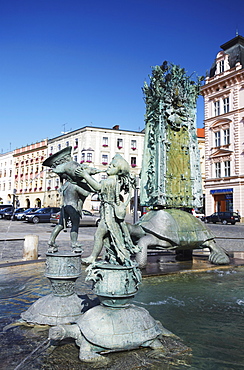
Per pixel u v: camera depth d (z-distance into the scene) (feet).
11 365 8.32
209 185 117.50
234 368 8.36
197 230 23.77
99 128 158.81
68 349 9.34
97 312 9.97
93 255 11.28
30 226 84.74
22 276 19.89
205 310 13.52
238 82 108.68
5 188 228.63
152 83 27.07
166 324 11.78
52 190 175.32
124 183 11.98
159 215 22.90
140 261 21.26
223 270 22.62
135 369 8.21
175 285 18.04
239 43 113.91
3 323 11.51
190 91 28.32
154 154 26.30
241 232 67.46
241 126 107.45
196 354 9.20
